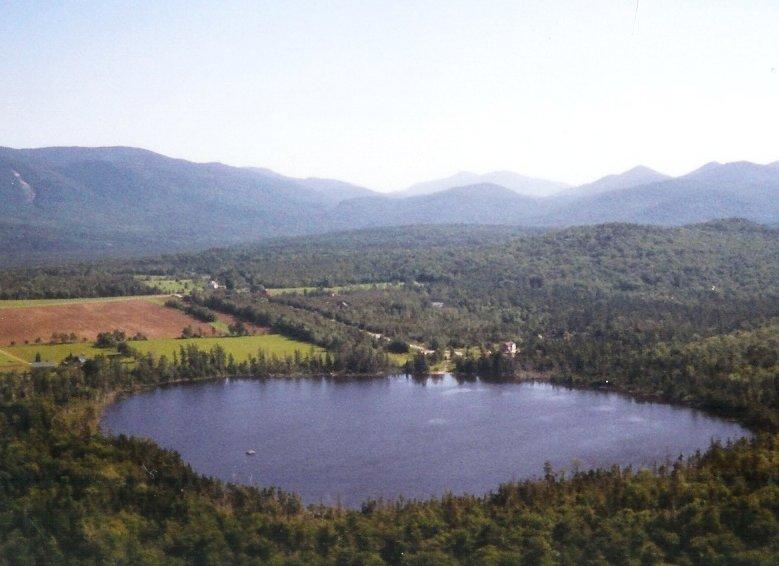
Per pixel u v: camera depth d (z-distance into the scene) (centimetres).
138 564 12938
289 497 16162
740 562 11994
